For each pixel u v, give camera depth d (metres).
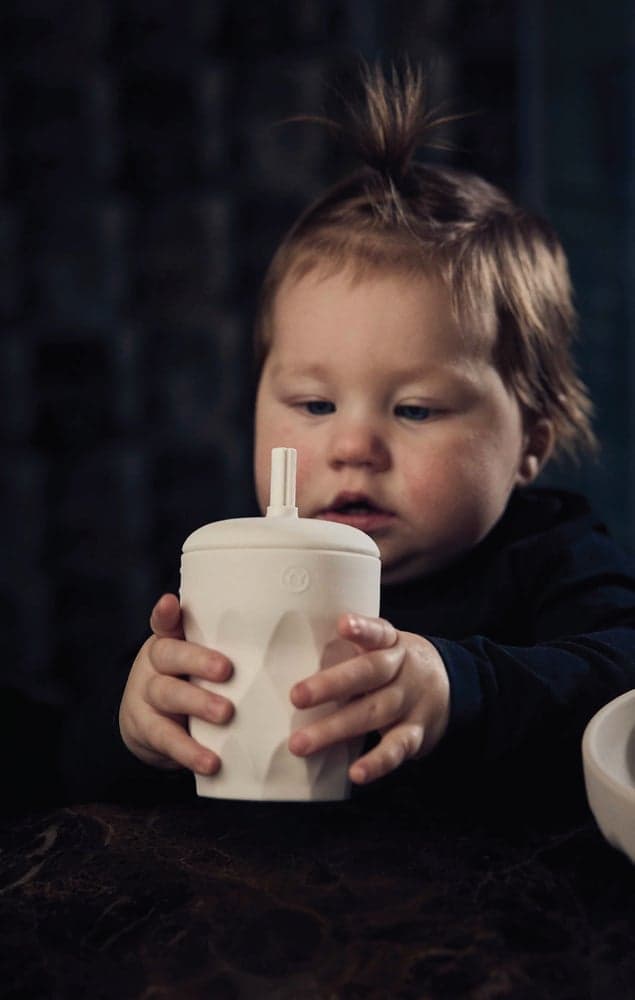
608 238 2.32
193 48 2.31
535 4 2.24
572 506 1.02
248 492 2.33
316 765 0.54
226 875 0.52
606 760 0.53
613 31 2.29
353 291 0.91
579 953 0.43
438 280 0.92
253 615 0.54
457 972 0.42
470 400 0.91
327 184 2.25
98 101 2.32
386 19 2.25
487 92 2.21
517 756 0.65
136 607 2.32
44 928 0.46
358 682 0.54
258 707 0.54
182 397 2.33
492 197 1.07
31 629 2.32
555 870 0.52
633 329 2.31
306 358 0.91
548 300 1.05
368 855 0.54
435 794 0.67
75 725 0.83
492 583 0.93
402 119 1.07
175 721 0.59
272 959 0.43
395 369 0.89
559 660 0.69
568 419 1.10
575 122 2.29
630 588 0.93
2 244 2.32
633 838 0.46
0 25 2.32
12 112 2.33
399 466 0.88
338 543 0.55
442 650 0.62
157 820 0.61
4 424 2.32
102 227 2.33
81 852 0.55
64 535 2.33
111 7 2.32
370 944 0.44
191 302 2.32
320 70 2.24
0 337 2.32
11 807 0.67
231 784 0.55
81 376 2.33
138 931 0.45
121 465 2.33
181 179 2.32
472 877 0.51
